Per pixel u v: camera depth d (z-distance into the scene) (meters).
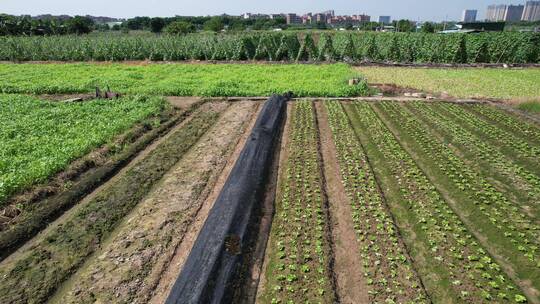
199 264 7.65
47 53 42.31
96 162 13.52
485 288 7.62
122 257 8.53
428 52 38.06
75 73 31.98
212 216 9.28
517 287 7.71
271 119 17.48
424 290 7.56
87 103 20.77
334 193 11.51
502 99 22.28
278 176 12.61
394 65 36.50
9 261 8.49
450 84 26.89
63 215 10.41
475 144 15.11
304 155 14.08
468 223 10.05
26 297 7.38
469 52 37.62
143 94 22.72
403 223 10.00
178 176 12.65
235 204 9.76
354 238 9.31
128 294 7.47
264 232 9.55
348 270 8.24
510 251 8.76
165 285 7.74
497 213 10.16
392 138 15.73
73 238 9.25
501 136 16.12
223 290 7.25
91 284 7.74
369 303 7.30
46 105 20.41
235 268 7.89
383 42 41.38
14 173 11.62
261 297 7.50
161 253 8.70
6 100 21.16
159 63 38.91
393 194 11.43
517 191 11.47
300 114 19.55
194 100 22.94
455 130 16.70
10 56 42.22
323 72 31.06
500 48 37.03
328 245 8.96
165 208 10.60
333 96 23.73
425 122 18.14
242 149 13.75
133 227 9.70
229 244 8.34
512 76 29.89
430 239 9.13
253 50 41.78
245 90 24.33
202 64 37.72
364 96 23.95
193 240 9.20
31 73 31.91
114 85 26.28
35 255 8.59
